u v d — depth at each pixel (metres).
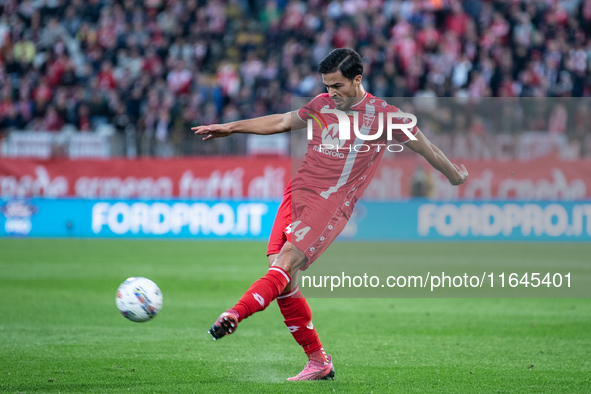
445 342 20.17
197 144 55.81
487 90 67.38
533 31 72.50
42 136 55.66
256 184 55.31
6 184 55.44
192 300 27.70
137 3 75.31
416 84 67.19
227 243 50.78
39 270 35.81
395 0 73.94
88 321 23.09
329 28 70.88
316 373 15.52
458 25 71.56
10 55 72.31
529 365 17.19
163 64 70.75
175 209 55.31
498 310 26.05
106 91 66.12
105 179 55.56
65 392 14.31
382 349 19.14
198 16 74.31
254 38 75.75
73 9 75.31
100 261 39.69
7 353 18.19
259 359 17.77
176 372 16.19
